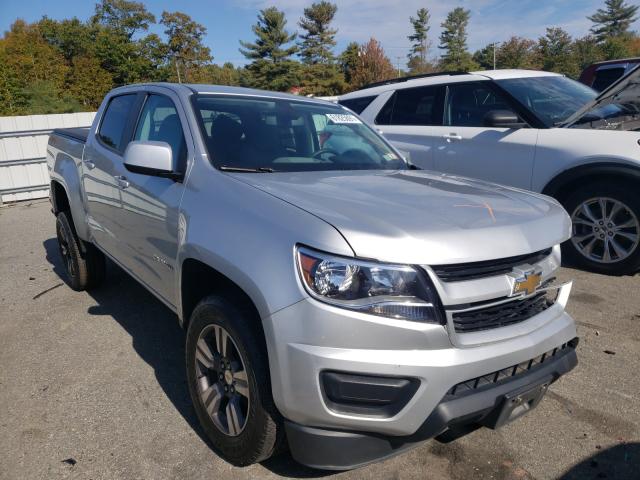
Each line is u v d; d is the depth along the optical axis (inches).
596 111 221.8
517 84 237.8
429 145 252.1
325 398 83.3
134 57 2578.7
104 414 121.9
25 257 256.4
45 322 174.6
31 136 432.8
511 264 92.4
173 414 122.0
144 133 146.6
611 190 197.3
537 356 94.3
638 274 205.8
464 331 87.0
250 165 120.7
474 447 110.1
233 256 93.0
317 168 127.7
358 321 80.8
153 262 129.6
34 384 135.5
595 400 126.2
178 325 171.5
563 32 2731.3
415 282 82.4
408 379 82.5
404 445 88.0
